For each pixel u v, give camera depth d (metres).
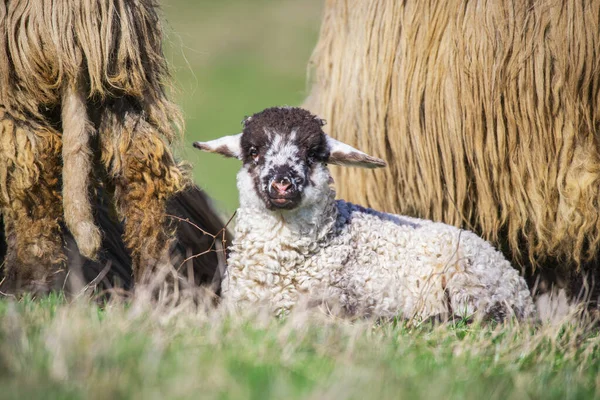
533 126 11.98
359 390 6.77
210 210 13.80
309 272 11.05
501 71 12.03
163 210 10.77
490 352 8.82
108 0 10.30
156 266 10.65
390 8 13.16
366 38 13.52
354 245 11.30
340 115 13.98
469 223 12.95
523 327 10.20
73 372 6.84
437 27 12.61
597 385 7.79
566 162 11.87
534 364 8.53
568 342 9.41
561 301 12.30
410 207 13.52
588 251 12.04
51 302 9.45
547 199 12.02
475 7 12.26
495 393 7.12
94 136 10.59
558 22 11.70
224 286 11.50
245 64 64.94
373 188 13.69
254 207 11.09
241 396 6.61
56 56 10.13
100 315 9.04
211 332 8.29
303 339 8.41
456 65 12.39
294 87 60.41
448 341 9.21
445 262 11.33
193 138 48.69
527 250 12.74
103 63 10.29
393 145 13.29
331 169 14.27
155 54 10.88
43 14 10.14
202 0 79.12
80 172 10.12
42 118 10.40
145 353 7.30
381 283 11.09
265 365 7.54
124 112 10.57
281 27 72.50
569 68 11.66
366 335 8.80
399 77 13.03
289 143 10.96
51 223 10.41
